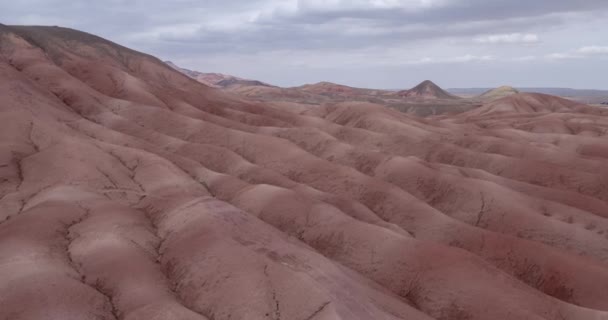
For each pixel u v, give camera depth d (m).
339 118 90.19
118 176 41.56
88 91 68.06
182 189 41.44
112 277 24.17
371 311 23.14
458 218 46.56
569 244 41.12
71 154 42.03
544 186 57.91
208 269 24.73
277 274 23.41
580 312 27.06
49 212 30.03
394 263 31.67
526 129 97.31
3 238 26.27
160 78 108.19
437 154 67.00
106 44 110.31
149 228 31.03
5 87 53.34
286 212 38.50
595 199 50.75
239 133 62.91
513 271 34.84
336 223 36.03
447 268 29.75
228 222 29.38
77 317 20.59
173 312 21.44
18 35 90.19
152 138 59.59
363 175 50.03
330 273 26.17
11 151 42.06
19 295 20.78
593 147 80.19
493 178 55.53
